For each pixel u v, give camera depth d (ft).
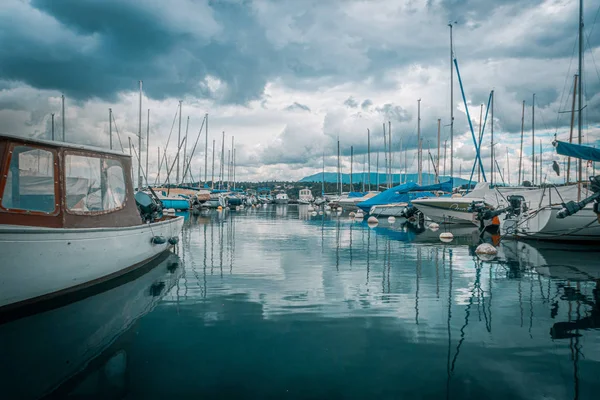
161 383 14.16
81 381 14.28
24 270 20.88
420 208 88.53
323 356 16.51
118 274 30.17
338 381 14.38
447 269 35.04
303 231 71.92
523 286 28.48
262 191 370.12
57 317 21.09
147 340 18.11
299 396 13.38
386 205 115.44
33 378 14.47
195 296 25.71
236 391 13.67
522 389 13.85
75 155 25.71
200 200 185.88
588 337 18.58
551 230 51.26
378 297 25.58
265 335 18.81
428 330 19.54
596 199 43.91
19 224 22.50
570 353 16.81
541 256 42.29
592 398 13.29
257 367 15.46
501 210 58.80
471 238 60.49
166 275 32.12
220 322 20.63
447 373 15.01
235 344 17.69
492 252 44.24
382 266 36.47
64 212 24.56
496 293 26.53
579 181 54.90
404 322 20.68
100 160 27.94
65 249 23.16
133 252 31.14
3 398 13.12
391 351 17.01
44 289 22.57
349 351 16.98
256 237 61.52
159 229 36.55
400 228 79.61
